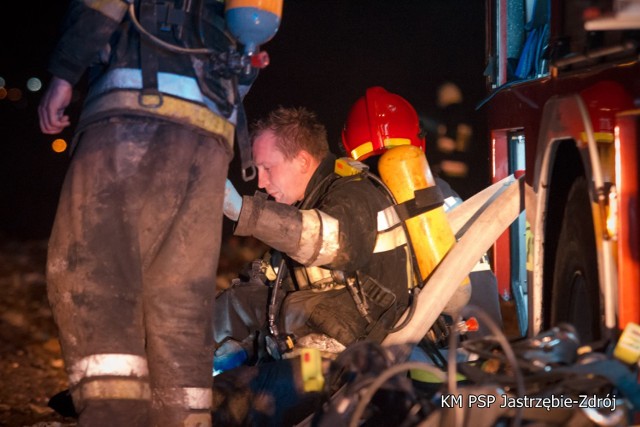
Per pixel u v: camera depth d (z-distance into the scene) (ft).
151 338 19.56
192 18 19.62
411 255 23.79
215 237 19.84
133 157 19.01
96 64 20.01
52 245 19.25
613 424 16.63
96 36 18.79
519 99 23.66
